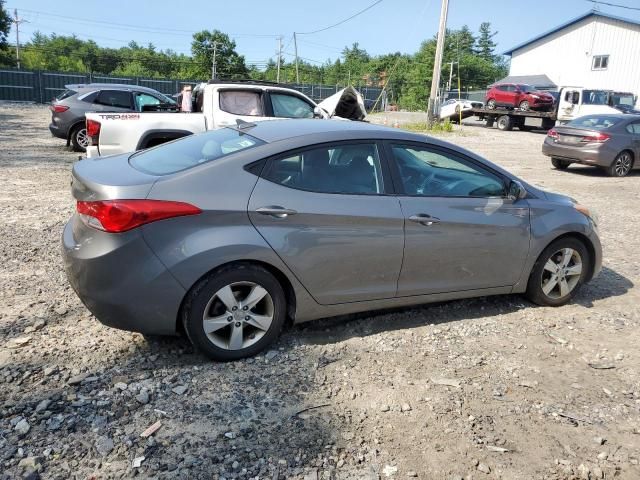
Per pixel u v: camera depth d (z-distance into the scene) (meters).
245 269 3.52
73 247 3.41
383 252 3.94
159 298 3.34
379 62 87.38
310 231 3.67
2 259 5.34
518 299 5.09
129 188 3.30
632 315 4.84
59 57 86.75
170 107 11.48
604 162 13.64
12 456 2.63
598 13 40.38
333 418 3.10
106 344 3.78
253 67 93.69
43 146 14.09
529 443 2.98
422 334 4.23
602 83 41.12
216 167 3.54
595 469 2.79
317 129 4.04
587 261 5.00
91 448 2.72
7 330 3.90
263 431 2.95
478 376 3.65
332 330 4.21
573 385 3.60
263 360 3.68
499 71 97.31
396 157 4.11
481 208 4.34
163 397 3.19
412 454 2.84
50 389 3.21
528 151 19.66
